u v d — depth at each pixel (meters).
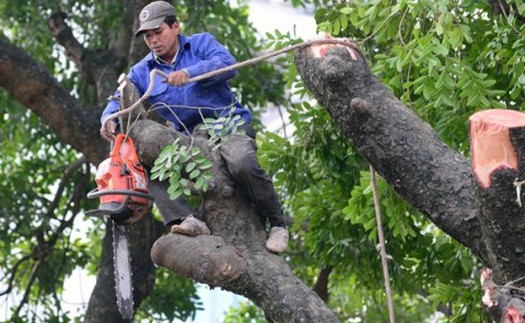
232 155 8.30
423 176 7.73
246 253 8.23
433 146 7.80
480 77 10.60
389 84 11.03
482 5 11.77
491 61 11.30
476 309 12.51
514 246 7.13
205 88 8.73
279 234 8.34
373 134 7.86
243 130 8.58
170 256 8.15
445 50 10.38
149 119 9.35
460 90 11.34
